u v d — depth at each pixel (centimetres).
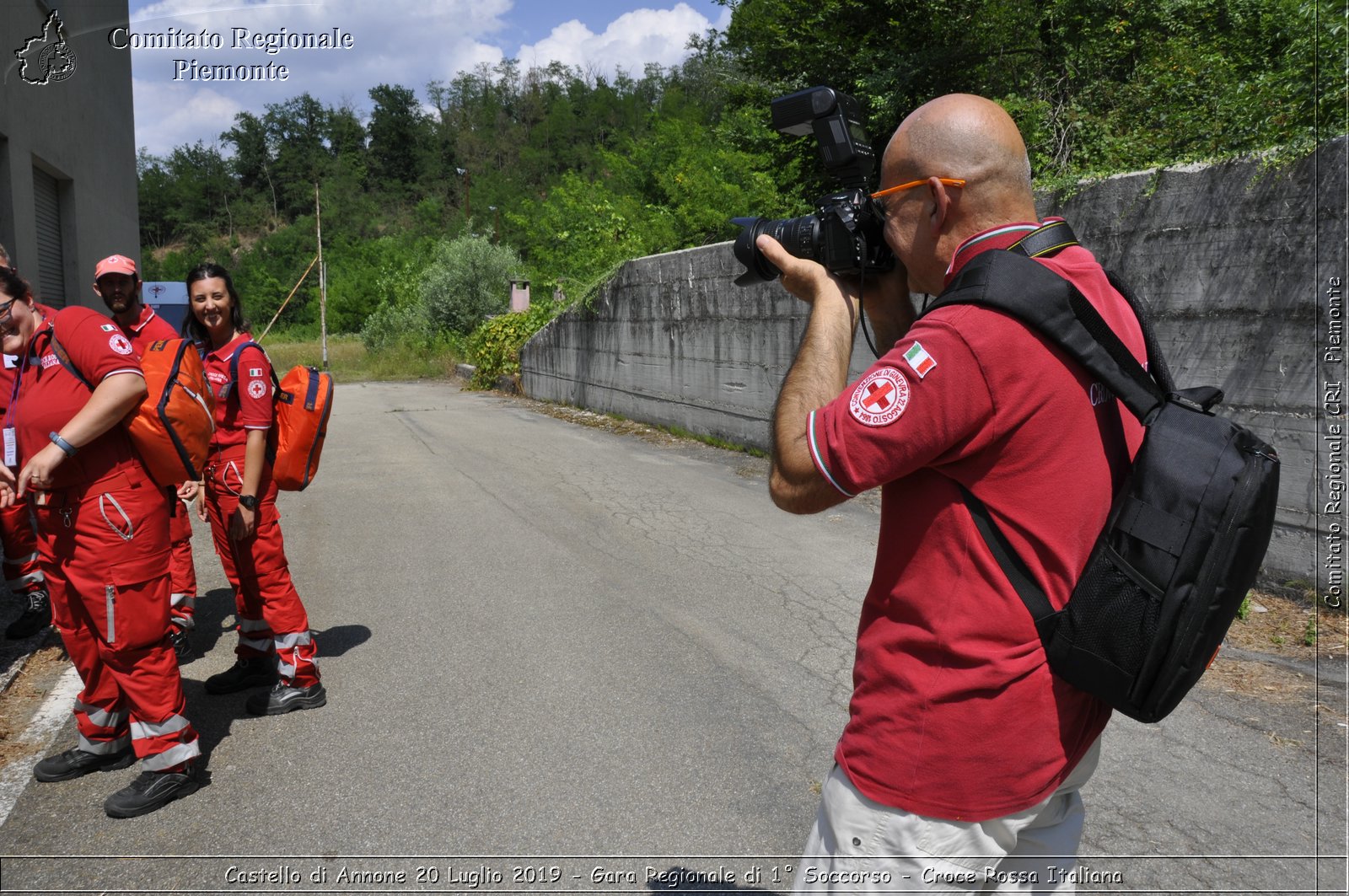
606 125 10731
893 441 138
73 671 443
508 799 319
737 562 604
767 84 1396
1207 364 517
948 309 141
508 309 2861
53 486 303
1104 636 136
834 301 168
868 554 624
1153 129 905
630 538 669
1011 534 140
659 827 301
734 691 404
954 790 144
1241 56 783
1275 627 454
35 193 1126
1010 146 151
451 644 461
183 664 450
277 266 8012
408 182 10794
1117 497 140
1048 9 1109
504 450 1087
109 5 1404
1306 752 342
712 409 1102
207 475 392
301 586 559
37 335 315
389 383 2261
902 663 147
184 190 10169
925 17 1146
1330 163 454
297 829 302
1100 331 141
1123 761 337
